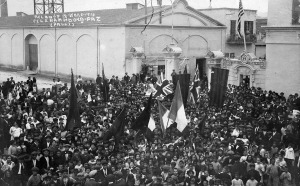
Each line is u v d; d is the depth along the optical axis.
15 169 15.27
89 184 13.79
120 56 42.38
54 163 15.71
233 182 14.66
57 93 30.08
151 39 44.00
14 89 32.44
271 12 35.28
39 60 53.00
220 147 17.16
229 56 50.94
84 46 46.34
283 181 16.22
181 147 17.11
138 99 27.14
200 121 20.25
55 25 49.31
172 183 13.80
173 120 18.28
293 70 34.66
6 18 63.00
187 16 46.84
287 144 19.86
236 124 20.44
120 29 42.00
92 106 25.17
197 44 47.75
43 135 17.81
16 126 19.33
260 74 37.22
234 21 50.72
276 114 23.47
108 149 16.66
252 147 17.41
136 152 16.47
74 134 18.22
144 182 14.34
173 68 40.47
